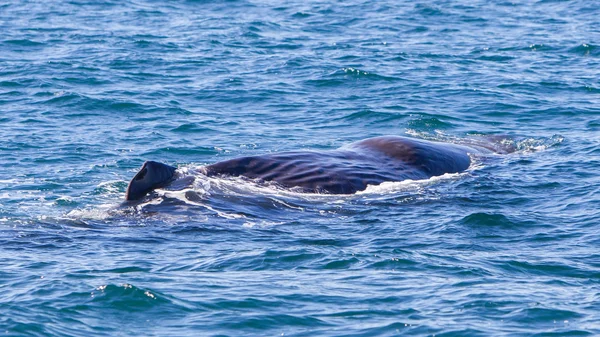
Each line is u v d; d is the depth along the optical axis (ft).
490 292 170.19
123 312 159.53
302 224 226.79
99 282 173.27
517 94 385.09
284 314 159.12
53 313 156.97
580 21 577.84
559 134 322.55
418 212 235.61
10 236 211.00
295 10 627.05
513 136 319.68
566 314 158.81
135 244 207.82
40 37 513.45
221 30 548.31
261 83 406.00
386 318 157.17
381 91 392.68
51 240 209.05
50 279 175.32
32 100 367.45
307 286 173.78
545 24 568.82
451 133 329.31
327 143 315.37
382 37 526.57
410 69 434.71
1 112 347.97
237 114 355.56
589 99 377.09
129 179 270.05
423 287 173.27
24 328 149.28
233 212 233.55
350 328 153.17
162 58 459.32
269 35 534.78
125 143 310.04
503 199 245.86
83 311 159.12
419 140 286.66
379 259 192.44
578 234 213.66
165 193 242.37
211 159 294.87
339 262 190.80
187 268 187.62
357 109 362.53
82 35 522.47
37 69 423.64
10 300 162.50
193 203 237.04
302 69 434.30
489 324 154.51
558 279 180.75
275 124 341.62
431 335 150.00
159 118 345.10
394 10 621.31
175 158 294.87
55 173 273.33
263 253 196.95
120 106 360.28
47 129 325.21
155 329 153.17
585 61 457.27
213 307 162.20
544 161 285.23
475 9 624.59
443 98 379.76
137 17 597.93
